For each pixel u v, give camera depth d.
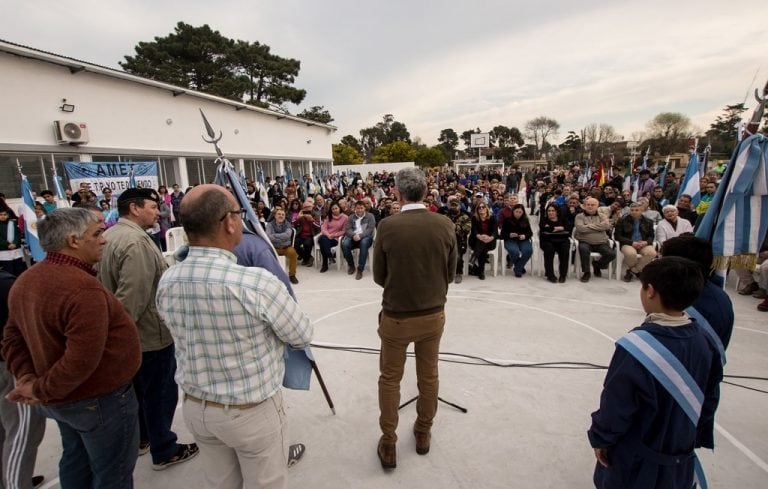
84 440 1.73
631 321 4.80
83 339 1.50
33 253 6.88
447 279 2.40
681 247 2.05
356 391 3.34
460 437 2.73
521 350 4.04
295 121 23.73
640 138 49.84
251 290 1.39
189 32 29.34
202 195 1.40
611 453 1.64
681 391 1.46
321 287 6.53
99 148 11.06
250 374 1.45
